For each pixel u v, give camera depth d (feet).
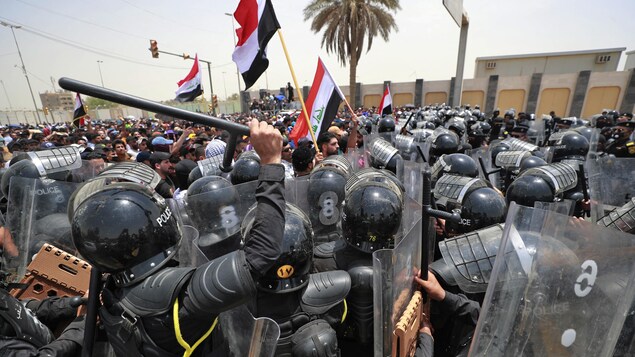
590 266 3.82
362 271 6.07
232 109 159.43
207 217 8.97
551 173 9.97
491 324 3.97
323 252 7.52
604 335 3.79
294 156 12.83
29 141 25.84
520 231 3.95
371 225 6.40
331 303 5.66
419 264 6.47
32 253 7.88
